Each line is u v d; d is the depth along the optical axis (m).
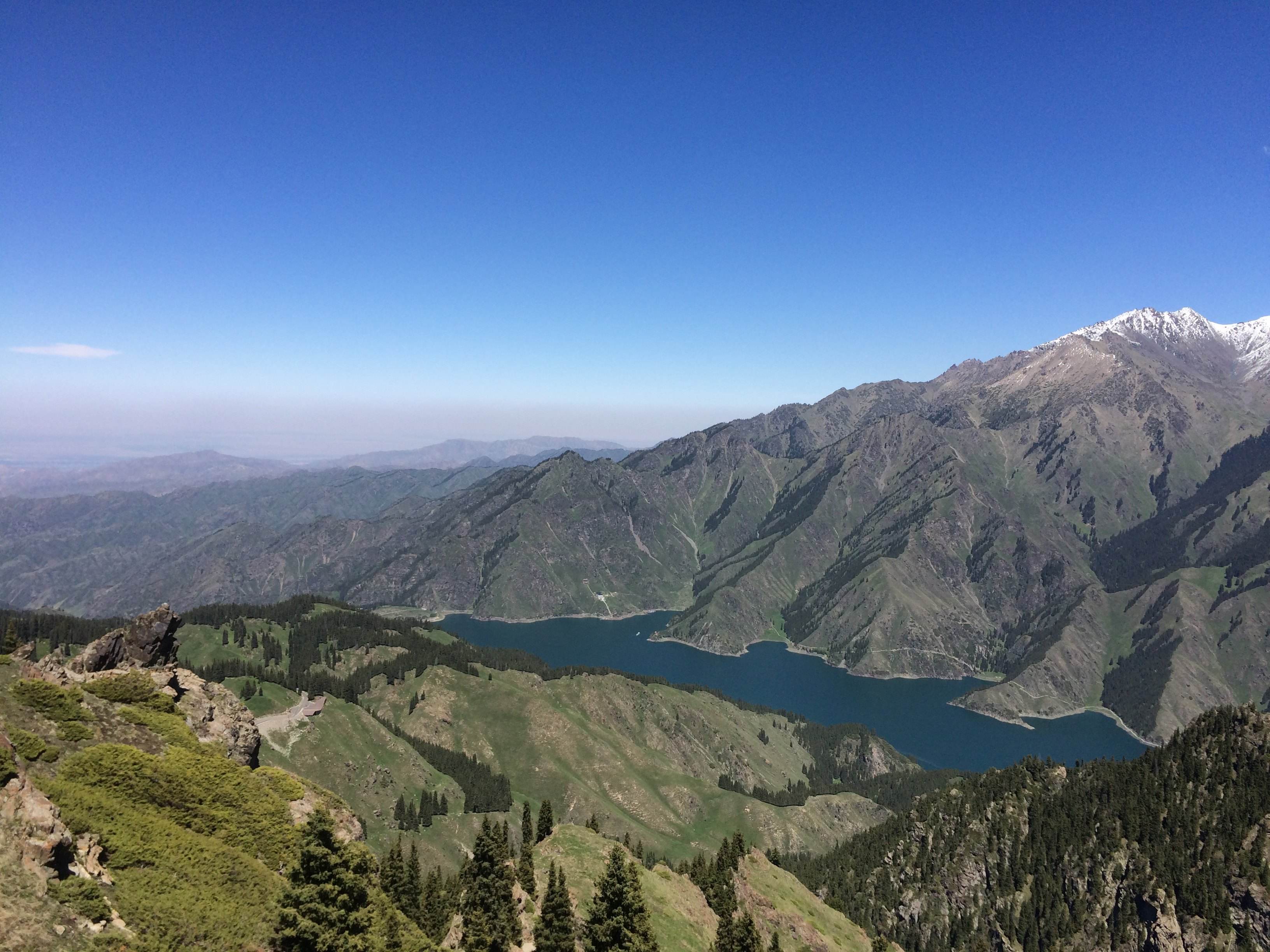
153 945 43.47
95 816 53.31
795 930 106.69
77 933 40.81
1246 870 150.38
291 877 51.88
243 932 48.69
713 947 80.12
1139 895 158.12
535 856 94.19
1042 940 165.00
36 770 57.53
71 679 77.38
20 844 43.94
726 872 110.81
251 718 93.44
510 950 68.69
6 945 37.12
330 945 49.53
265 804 68.56
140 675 81.88
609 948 67.44
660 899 88.38
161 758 66.69
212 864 54.53
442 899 90.00
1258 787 164.12
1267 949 142.38
